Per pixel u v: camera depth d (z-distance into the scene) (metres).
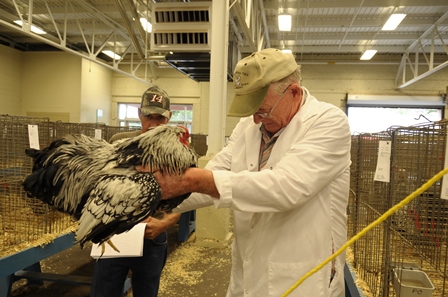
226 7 4.59
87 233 1.11
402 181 2.22
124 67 13.02
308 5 7.45
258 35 7.50
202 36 5.61
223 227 4.75
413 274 2.07
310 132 1.30
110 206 1.09
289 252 1.29
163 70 12.78
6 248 2.46
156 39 5.73
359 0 7.38
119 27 9.84
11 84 11.23
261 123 1.50
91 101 11.88
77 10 8.70
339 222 1.38
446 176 1.51
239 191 1.14
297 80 1.36
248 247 1.41
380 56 11.45
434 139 2.12
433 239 2.14
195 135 7.41
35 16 9.12
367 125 11.55
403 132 2.17
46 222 2.82
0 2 8.28
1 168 2.94
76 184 1.31
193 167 1.24
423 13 8.12
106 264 2.08
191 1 5.95
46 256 2.67
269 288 1.30
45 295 3.32
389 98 11.23
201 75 8.04
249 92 1.26
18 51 11.47
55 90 11.43
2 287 2.90
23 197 2.91
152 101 2.52
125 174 1.17
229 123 11.62
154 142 1.21
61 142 1.49
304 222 1.29
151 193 1.10
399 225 2.26
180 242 4.98
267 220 1.35
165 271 3.95
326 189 1.34
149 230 2.00
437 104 10.96
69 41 10.98
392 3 7.22
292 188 1.16
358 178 3.06
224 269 4.04
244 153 1.53
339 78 11.70
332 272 1.35
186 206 1.51
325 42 10.34
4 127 2.94
